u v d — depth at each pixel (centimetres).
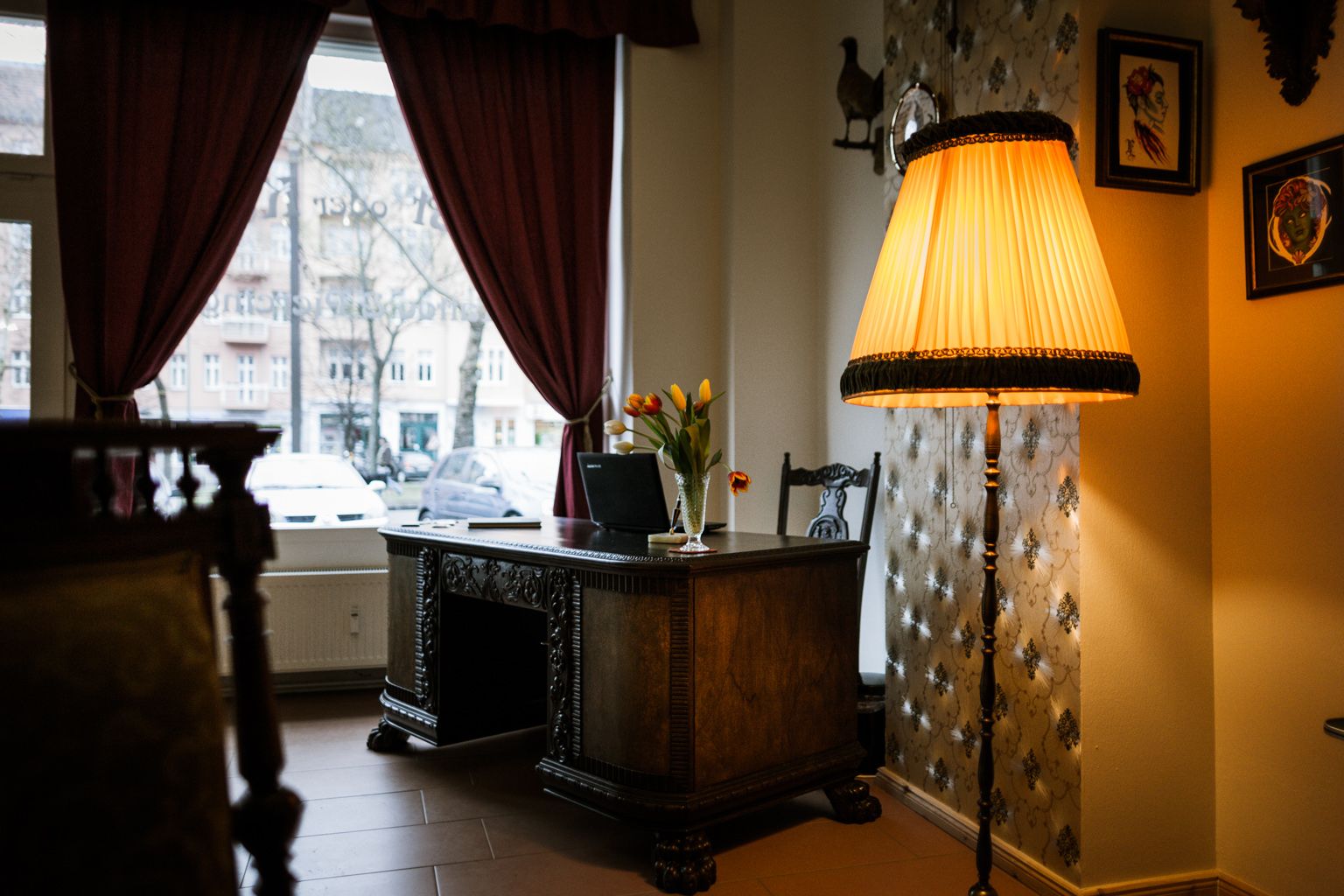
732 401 445
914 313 205
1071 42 245
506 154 456
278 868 125
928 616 304
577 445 467
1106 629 243
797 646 285
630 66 461
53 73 406
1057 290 199
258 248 464
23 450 105
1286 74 225
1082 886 239
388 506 480
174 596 107
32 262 422
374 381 479
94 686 97
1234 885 246
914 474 313
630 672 262
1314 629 224
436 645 348
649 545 294
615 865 267
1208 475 253
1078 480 241
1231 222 247
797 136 455
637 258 458
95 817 96
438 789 329
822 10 452
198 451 126
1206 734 252
